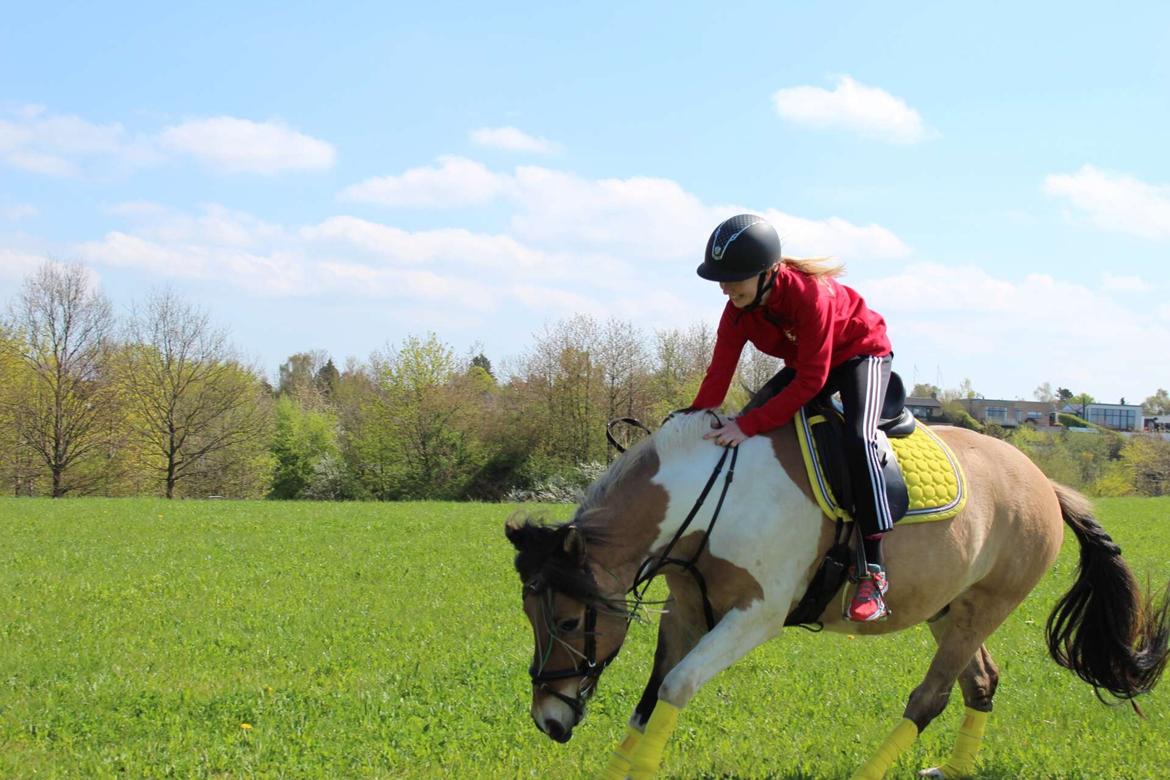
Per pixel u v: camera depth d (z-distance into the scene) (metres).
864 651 9.23
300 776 5.40
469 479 49.84
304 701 6.95
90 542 17.88
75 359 45.00
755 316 5.37
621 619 4.93
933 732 6.70
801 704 7.22
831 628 5.46
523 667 8.13
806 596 5.17
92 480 45.75
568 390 50.12
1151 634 6.16
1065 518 6.38
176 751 5.80
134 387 46.50
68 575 13.76
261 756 5.73
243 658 8.55
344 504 29.22
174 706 6.80
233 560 15.55
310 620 10.50
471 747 6.02
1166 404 112.00
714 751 6.07
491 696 7.19
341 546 17.55
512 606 11.59
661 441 5.16
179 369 46.94
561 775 5.52
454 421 50.25
